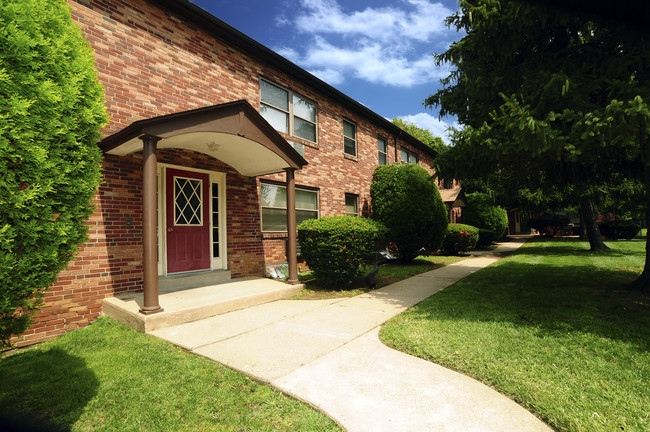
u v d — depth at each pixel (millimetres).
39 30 2391
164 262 6254
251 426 2346
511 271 9031
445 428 2266
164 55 6203
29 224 2186
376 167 12359
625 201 14680
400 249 11148
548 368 3055
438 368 3207
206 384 2938
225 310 5270
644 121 3498
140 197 5785
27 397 2791
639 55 4402
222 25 6965
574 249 14828
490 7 4859
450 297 6066
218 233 7258
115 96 5469
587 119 3889
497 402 2592
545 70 5031
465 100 6242
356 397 2670
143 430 2322
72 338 4211
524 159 5336
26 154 2152
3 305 2137
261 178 8203
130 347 3824
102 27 5367
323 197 10188
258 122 5910
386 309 5449
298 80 9375
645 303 5227
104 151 5164
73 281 4863
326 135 10438
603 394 2586
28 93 2211
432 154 18625
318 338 4074
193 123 5004
